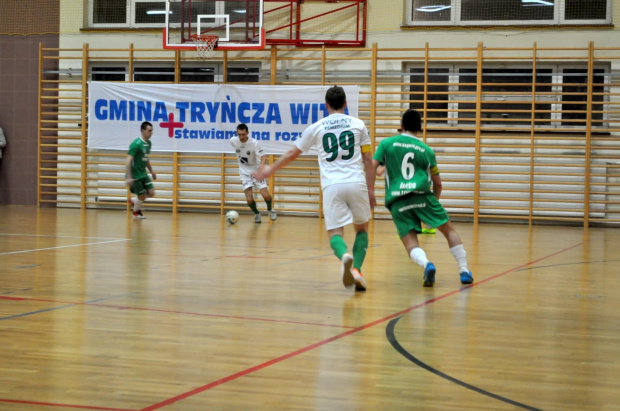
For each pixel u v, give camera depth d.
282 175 13.53
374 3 13.30
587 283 5.73
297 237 9.54
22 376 2.93
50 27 14.57
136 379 2.91
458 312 4.45
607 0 12.55
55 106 14.39
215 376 2.97
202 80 14.16
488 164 12.71
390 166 5.62
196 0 13.60
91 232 9.69
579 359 3.31
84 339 3.59
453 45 13.06
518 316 4.34
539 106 12.75
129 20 14.34
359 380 2.93
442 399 2.69
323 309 4.50
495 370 3.10
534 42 12.31
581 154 12.48
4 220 11.48
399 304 4.70
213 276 5.84
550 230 11.65
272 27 13.68
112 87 13.84
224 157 13.73
